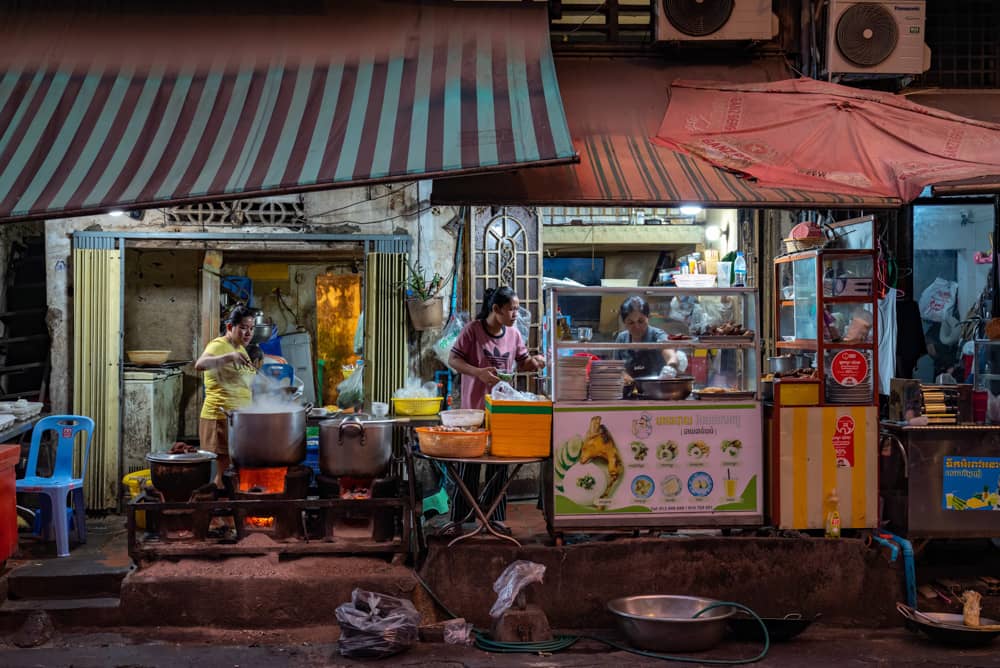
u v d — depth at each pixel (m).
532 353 8.16
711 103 6.70
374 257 7.94
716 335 5.71
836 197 5.86
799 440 5.63
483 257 8.10
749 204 5.75
